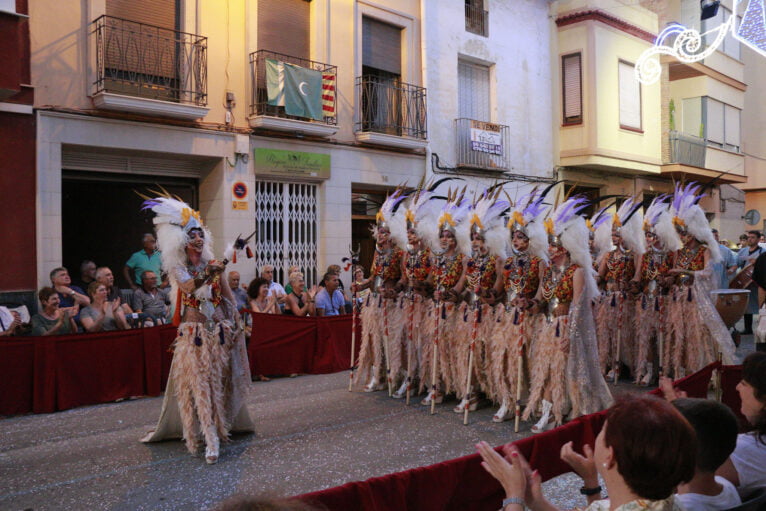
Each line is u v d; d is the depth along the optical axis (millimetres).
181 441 5379
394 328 7027
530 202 5953
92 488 4305
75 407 6637
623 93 17359
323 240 12062
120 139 9500
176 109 9766
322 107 11695
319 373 8547
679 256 7332
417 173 13477
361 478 4461
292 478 4469
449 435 5523
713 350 7035
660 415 1806
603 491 4285
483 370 6348
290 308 9352
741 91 23078
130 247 11539
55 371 6496
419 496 2928
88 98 9219
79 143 9133
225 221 10656
